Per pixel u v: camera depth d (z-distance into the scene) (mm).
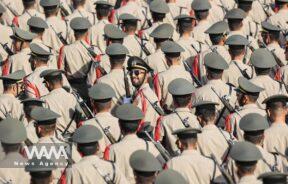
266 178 47062
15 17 76125
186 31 69812
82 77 68938
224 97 60594
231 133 57594
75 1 76375
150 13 78062
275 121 55969
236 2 82250
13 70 67688
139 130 57469
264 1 84562
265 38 73750
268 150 55656
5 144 52469
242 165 49250
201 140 54406
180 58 65438
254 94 59000
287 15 79688
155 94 61562
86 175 51031
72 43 70188
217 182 51000
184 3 78312
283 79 68500
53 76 60344
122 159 53250
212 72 61281
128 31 71188
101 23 72688
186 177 51156
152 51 71000
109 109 57500
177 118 56688
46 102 60219
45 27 70250
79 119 60250
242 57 66250
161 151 53781
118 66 63000
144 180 49188
